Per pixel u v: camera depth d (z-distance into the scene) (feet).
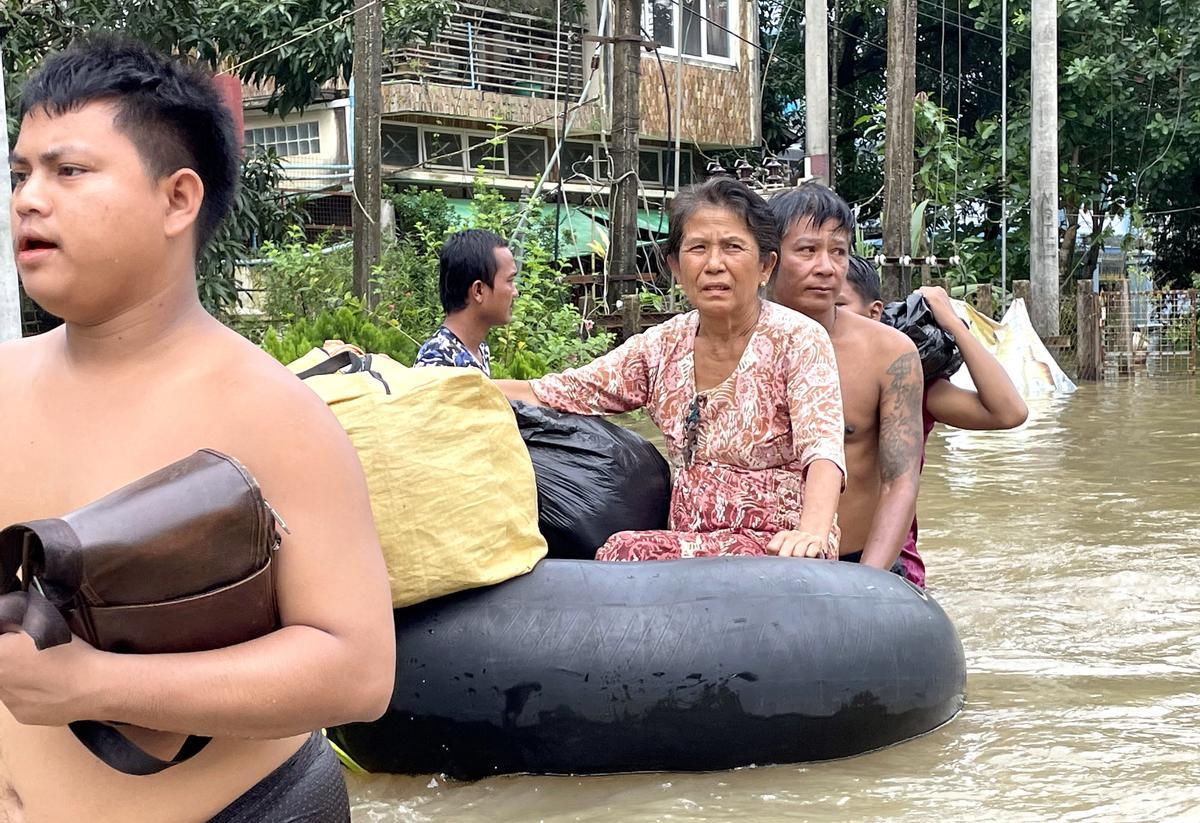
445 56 53.88
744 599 10.49
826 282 13.08
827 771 10.37
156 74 5.03
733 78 65.21
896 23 43.80
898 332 13.37
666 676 10.16
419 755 10.39
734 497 11.73
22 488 5.23
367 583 5.12
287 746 5.44
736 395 11.73
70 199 4.84
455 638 10.20
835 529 11.78
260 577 4.82
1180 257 78.64
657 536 11.51
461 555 10.13
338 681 4.91
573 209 58.70
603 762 10.30
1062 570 17.74
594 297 42.27
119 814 5.12
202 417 5.04
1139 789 9.77
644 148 62.75
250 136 55.72
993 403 14.06
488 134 57.31
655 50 41.06
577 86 59.41
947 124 68.28
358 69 34.76
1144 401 42.96
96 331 5.13
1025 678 12.90
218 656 4.75
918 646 10.89
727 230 11.40
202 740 5.02
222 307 37.99
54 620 4.37
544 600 10.35
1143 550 18.90
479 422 10.40
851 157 77.05
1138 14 67.56
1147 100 67.26
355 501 5.19
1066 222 70.38
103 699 4.52
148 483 4.67
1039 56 52.60
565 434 12.12
